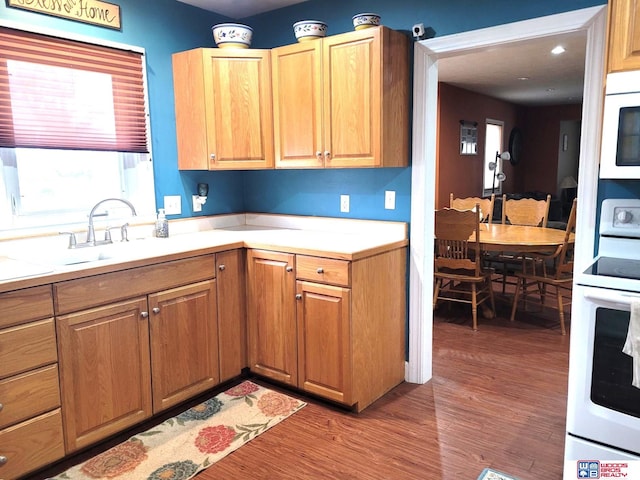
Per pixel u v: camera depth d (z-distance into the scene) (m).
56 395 2.07
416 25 2.63
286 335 2.76
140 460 2.20
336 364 2.56
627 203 2.08
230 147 3.01
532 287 5.26
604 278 1.70
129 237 2.92
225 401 2.74
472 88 6.92
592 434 1.77
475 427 2.45
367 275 2.57
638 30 1.74
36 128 2.49
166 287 2.48
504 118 8.50
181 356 2.59
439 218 3.90
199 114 3.00
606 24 1.93
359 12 2.90
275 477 2.07
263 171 3.57
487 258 4.81
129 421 2.37
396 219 2.92
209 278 2.71
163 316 2.48
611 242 2.14
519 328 3.97
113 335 2.26
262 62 2.95
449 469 2.11
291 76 2.87
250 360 2.98
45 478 2.06
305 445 2.31
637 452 1.68
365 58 2.55
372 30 2.51
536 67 5.34
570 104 9.04
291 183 3.43
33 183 2.56
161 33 3.04
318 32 2.78
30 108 2.46
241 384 2.96
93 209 2.63
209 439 2.36
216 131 2.98
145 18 2.94
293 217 3.41
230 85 2.96
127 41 2.86
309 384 2.70
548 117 9.32
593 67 2.14
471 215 3.76
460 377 3.05
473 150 7.34
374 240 2.81
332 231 3.20
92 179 2.82
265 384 2.96
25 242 2.46
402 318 2.94
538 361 3.29
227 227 3.54
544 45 4.34
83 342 2.15
